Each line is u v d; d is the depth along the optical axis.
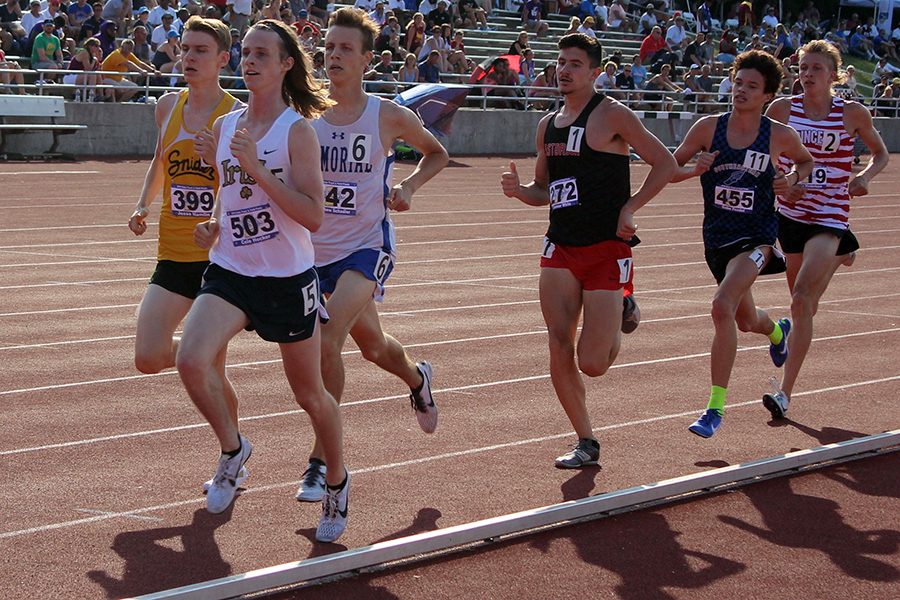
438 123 25.48
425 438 6.55
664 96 30.48
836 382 8.12
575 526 5.15
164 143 5.64
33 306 10.16
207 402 4.93
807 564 4.79
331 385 5.55
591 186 5.91
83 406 7.07
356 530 5.07
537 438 6.61
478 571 4.61
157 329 5.53
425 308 10.60
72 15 24.86
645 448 6.45
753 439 6.68
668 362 8.66
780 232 7.50
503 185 6.25
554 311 6.02
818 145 7.36
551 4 37.09
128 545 4.84
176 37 24.77
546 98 29.58
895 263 14.76
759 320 7.39
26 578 4.46
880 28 46.53
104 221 15.55
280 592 4.32
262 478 5.79
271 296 4.82
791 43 38.75
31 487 5.57
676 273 13.30
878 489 5.79
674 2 41.81
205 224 4.96
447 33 29.23
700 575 4.64
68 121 23.33
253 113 4.91
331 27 5.86
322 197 4.83
